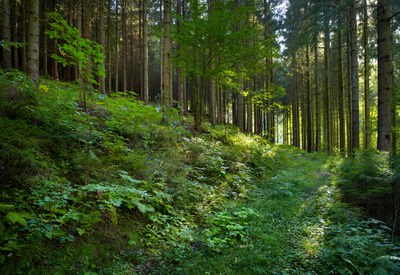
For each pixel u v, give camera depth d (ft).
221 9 29.96
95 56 16.17
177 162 21.08
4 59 34.42
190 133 28.94
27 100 17.07
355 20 39.55
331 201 21.68
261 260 12.70
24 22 50.26
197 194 19.31
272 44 33.53
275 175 31.73
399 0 30.09
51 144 15.66
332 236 15.35
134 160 18.12
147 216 15.25
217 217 17.10
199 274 11.53
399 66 46.03
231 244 14.47
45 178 12.87
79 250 11.27
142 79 80.28
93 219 12.39
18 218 9.84
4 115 15.15
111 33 75.61
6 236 9.83
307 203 21.34
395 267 11.66
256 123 81.61
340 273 11.78
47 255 10.39
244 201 21.76
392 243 14.53
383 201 18.30
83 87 17.02
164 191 17.48
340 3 34.68
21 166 12.83
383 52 25.54
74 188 13.97
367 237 14.06
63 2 57.26
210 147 28.25
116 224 13.44
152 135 24.06
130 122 23.25
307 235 15.65
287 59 70.33
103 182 14.82
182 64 33.17
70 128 17.60
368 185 19.67
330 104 82.07
